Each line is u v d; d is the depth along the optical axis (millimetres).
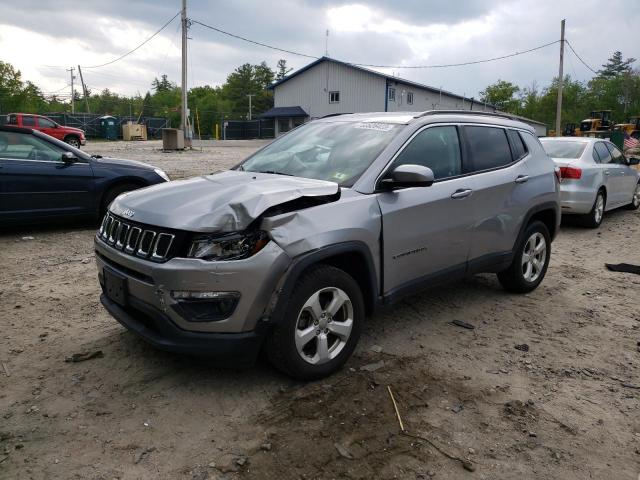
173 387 3512
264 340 3381
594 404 3490
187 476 2695
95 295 5250
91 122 50000
